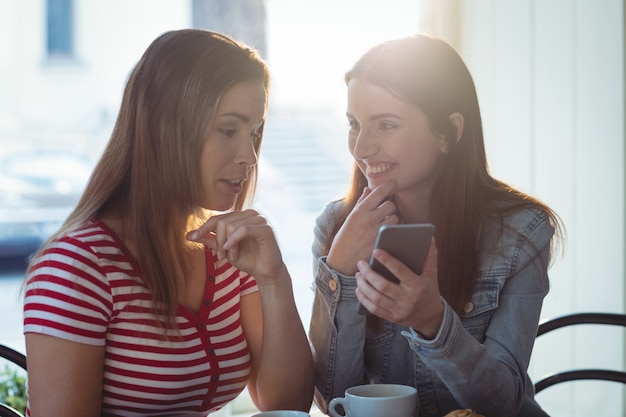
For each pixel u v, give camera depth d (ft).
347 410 3.57
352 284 4.34
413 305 3.49
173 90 3.85
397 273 3.42
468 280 4.50
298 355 4.33
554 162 9.95
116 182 4.05
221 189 4.00
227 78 3.88
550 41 9.89
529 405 4.52
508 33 10.43
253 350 4.51
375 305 3.51
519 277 4.49
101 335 3.80
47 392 3.67
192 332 4.05
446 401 4.57
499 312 4.47
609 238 9.22
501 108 10.64
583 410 9.75
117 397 3.92
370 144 4.35
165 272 3.93
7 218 19.65
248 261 4.20
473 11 10.69
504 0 10.43
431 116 4.33
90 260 3.81
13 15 19.99
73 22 20.25
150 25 19.54
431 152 4.42
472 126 4.60
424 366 4.55
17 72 20.20
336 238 4.35
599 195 9.32
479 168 4.70
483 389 3.89
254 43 14.10
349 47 14.21
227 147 3.94
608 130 9.12
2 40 20.07
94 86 20.42
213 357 4.11
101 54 20.34
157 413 4.03
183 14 16.47
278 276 4.26
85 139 20.44
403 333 3.81
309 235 17.20
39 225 19.84
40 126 20.27
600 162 9.29
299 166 17.06
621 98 8.88
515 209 4.61
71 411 3.68
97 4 20.16
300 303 14.56
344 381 4.51
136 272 3.93
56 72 20.26
